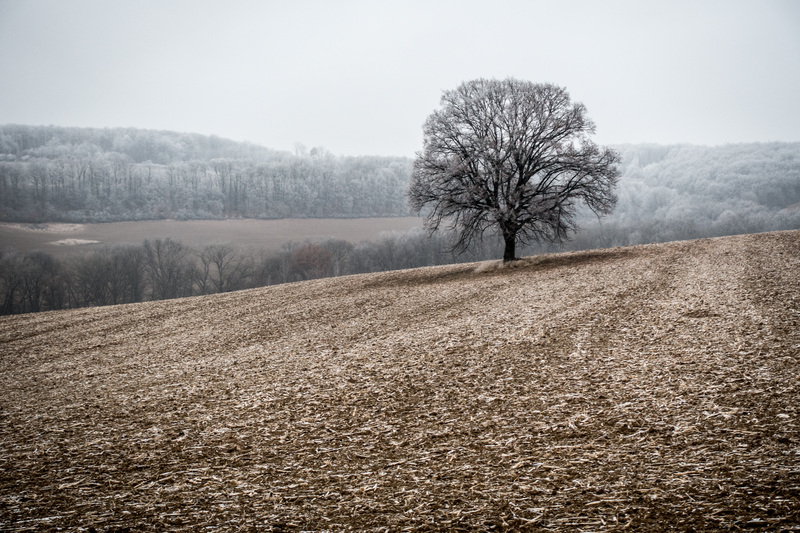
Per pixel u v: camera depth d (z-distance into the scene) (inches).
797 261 802.8
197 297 1396.4
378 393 392.2
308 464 268.7
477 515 195.8
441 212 1279.5
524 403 336.5
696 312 546.6
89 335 905.5
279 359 569.3
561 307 689.0
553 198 1171.9
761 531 160.1
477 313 737.6
